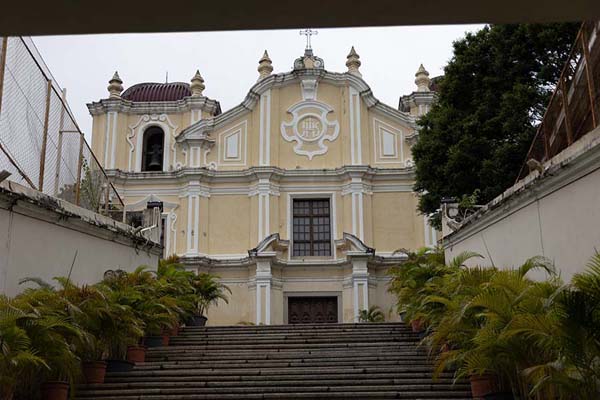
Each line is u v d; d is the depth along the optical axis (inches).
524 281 256.5
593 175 259.4
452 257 480.1
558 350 208.4
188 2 147.5
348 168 841.5
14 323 243.6
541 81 583.2
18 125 322.0
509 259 356.8
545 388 217.5
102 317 322.0
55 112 384.5
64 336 287.1
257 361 381.7
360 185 841.5
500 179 565.0
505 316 238.5
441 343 337.4
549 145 338.3
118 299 356.2
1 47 296.5
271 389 325.1
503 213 364.8
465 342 283.7
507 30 600.7
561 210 289.4
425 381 329.1
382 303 800.3
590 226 261.6
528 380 226.7
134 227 515.5
